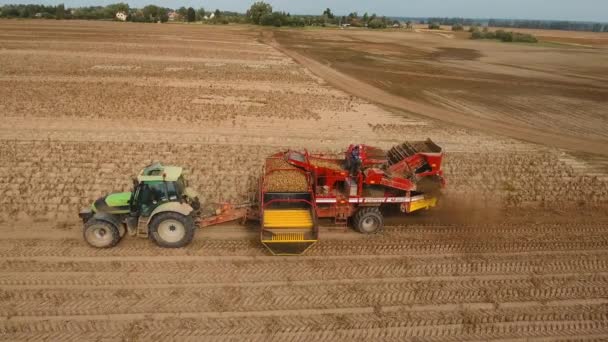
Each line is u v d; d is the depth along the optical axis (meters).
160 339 7.64
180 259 9.78
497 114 24.05
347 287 9.17
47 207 11.80
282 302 8.66
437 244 10.91
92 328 7.81
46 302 8.34
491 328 8.31
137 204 9.94
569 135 20.62
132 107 21.70
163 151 16.12
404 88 29.91
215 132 18.70
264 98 24.94
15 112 19.98
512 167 16.30
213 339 7.71
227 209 10.80
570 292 9.34
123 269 9.35
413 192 11.66
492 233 11.58
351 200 11.06
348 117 22.19
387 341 7.90
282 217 10.48
